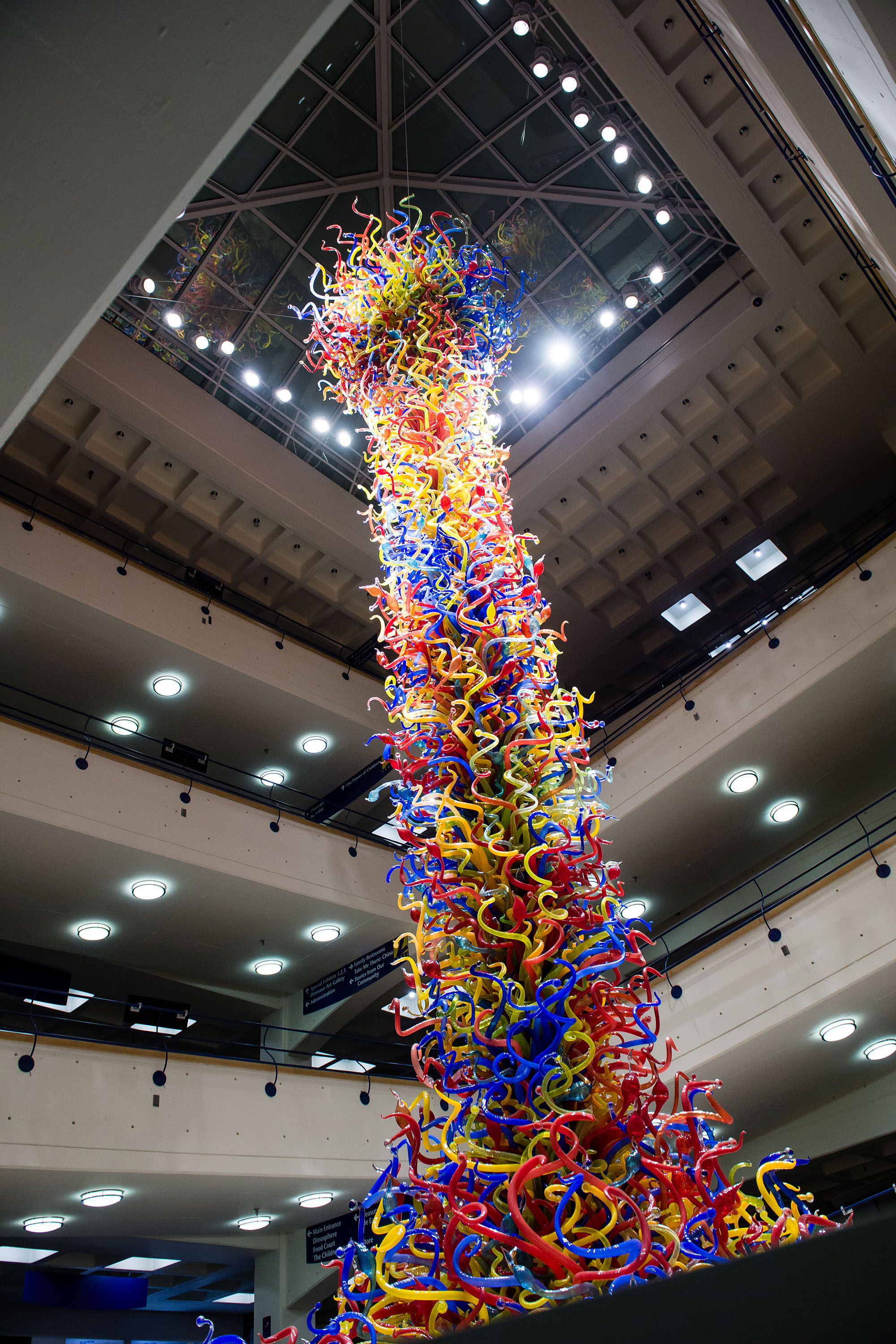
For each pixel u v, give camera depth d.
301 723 12.74
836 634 10.66
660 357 12.27
